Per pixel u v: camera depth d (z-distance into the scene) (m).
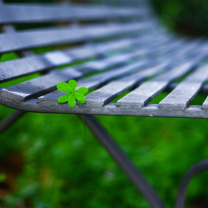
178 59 1.17
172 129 1.25
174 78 0.80
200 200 1.06
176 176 1.03
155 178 1.01
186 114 0.58
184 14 3.09
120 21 1.76
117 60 1.06
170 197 0.99
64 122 1.19
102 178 1.02
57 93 0.64
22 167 1.06
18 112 0.77
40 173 0.93
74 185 1.02
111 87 0.69
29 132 1.07
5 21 0.79
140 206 0.93
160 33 2.05
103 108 0.60
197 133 1.08
